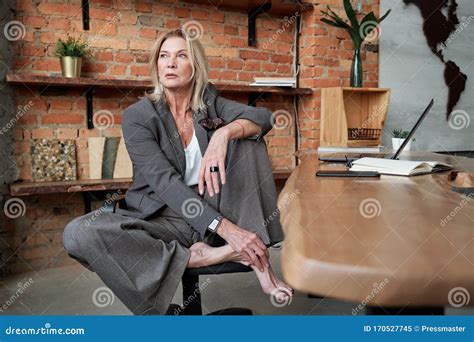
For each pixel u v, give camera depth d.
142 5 3.49
